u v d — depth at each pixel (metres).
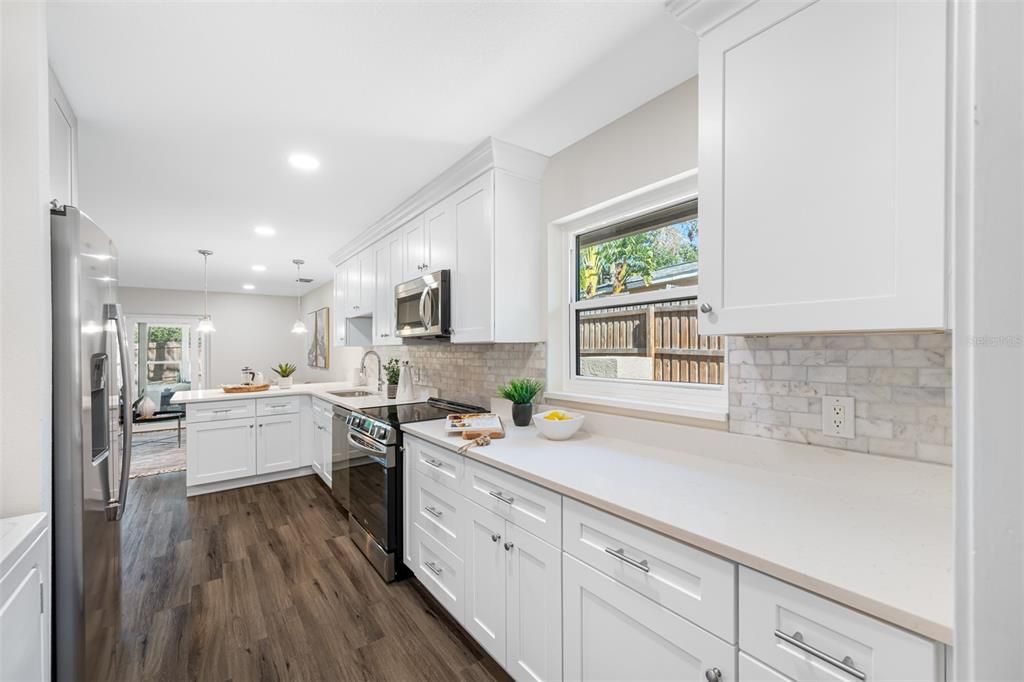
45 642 1.16
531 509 1.42
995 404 0.42
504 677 1.63
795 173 1.03
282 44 1.43
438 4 1.28
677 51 1.49
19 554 0.98
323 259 4.75
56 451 1.26
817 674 0.76
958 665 0.43
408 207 2.88
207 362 7.34
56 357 1.26
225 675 1.63
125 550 2.63
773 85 1.07
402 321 2.95
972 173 0.42
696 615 0.95
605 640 1.17
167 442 5.67
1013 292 0.41
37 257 1.17
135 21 1.31
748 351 1.46
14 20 1.16
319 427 3.94
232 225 3.45
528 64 1.55
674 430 1.68
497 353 2.69
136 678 1.60
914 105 0.85
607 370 2.13
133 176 2.47
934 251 0.82
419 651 1.76
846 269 0.94
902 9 0.86
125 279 6.07
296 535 2.85
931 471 1.07
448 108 1.83
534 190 2.31
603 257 2.19
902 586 0.72
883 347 1.16
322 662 1.70
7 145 1.15
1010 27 0.41
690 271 1.79
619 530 1.12
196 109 1.81
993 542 0.41
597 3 1.28
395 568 2.28
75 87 1.64
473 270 2.29
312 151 2.20
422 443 2.11
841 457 1.23
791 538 0.91
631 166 1.86
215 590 2.19
